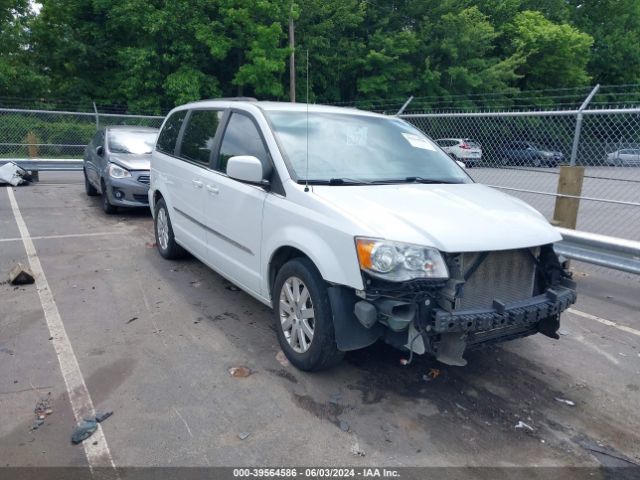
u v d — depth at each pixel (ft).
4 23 91.66
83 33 91.20
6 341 13.41
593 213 35.35
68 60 93.25
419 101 97.86
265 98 89.20
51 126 53.67
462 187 13.64
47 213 30.86
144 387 11.37
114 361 12.50
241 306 16.26
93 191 37.65
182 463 9.03
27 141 52.80
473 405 11.15
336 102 96.43
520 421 10.64
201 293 17.33
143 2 81.51
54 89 96.37
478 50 101.81
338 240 10.60
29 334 13.87
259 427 10.08
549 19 123.34
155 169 21.16
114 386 11.38
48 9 91.50
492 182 31.76
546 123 29.60
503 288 10.94
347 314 10.75
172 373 12.01
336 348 11.37
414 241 9.99
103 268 19.88
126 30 89.25
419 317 10.05
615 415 11.02
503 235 10.66
